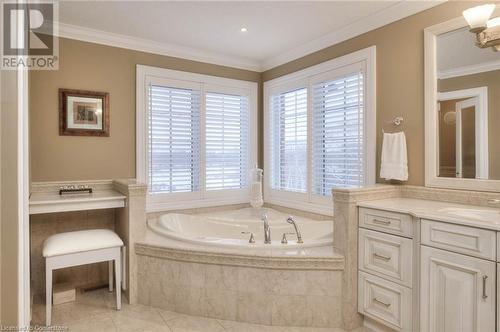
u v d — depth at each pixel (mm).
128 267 2662
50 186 2975
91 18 2859
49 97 2965
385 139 2682
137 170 3410
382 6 2637
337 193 2314
